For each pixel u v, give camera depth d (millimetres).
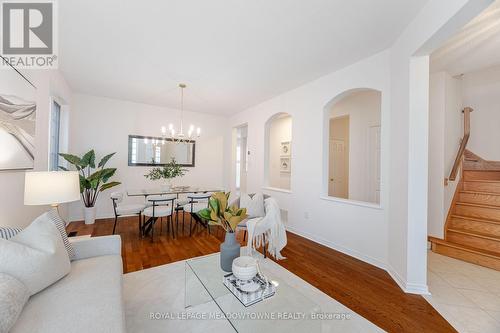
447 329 1646
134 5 1913
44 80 2734
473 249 2826
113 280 1508
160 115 5293
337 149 5734
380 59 2684
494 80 3684
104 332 1051
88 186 4000
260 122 4938
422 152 2123
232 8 1945
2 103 1708
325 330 1616
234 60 2924
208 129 6012
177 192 4000
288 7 1928
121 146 4852
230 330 1626
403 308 1877
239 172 7922
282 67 3115
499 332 1616
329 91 3316
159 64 3064
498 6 1889
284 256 2908
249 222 2807
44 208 2625
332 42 2482
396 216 2381
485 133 3791
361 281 2305
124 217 4773
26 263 1249
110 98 4711
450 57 2840
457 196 3453
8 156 1784
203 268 1920
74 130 4391
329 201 3273
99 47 2617
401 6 1904
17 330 1023
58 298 1274
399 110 2348
